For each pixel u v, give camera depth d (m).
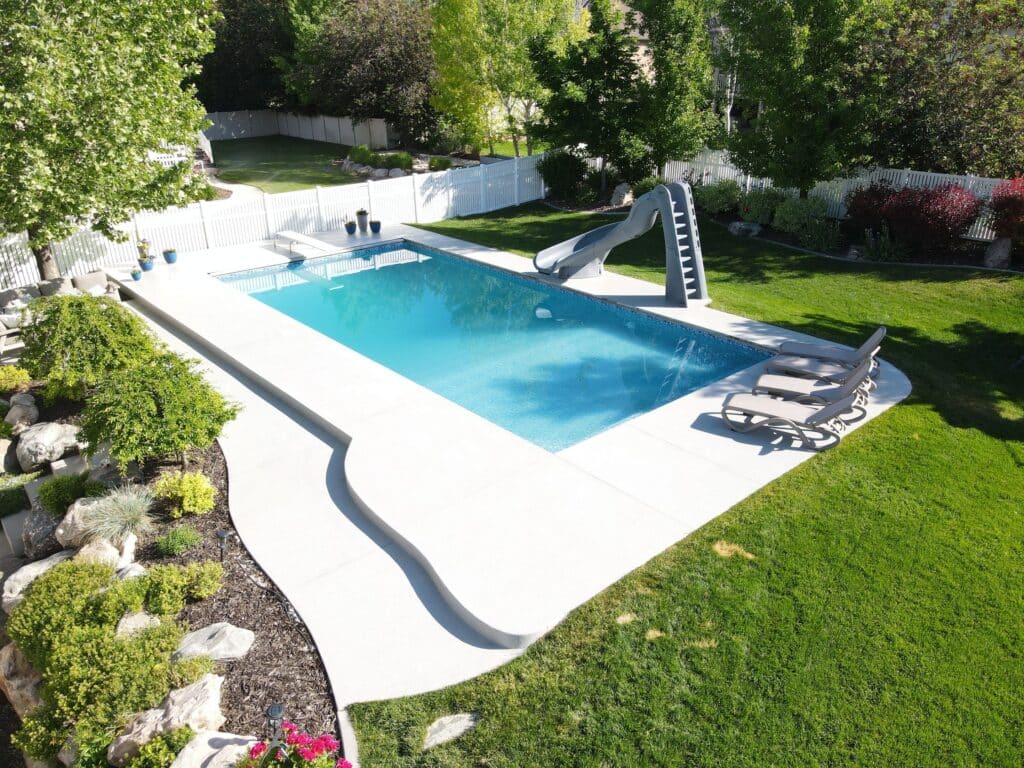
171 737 5.21
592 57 22.08
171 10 12.70
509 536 7.66
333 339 14.36
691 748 5.37
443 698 5.85
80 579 6.80
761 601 6.79
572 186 24.36
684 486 8.63
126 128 11.47
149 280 16.98
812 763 5.24
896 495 8.46
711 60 21.20
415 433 9.88
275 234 20.17
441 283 18.27
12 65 10.34
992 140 17.20
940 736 5.45
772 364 11.12
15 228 11.94
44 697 5.93
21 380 11.73
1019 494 8.48
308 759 4.66
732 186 20.67
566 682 5.97
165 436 8.27
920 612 6.66
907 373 11.57
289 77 37.50
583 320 15.52
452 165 29.64
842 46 16.89
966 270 15.56
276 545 7.77
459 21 26.41
